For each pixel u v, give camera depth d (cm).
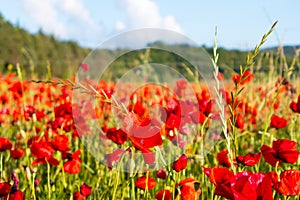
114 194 173
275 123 270
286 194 130
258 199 108
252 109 379
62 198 241
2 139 238
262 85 434
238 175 114
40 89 388
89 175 308
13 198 161
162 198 152
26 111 312
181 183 144
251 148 336
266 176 110
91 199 233
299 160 191
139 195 202
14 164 278
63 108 272
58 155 263
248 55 126
